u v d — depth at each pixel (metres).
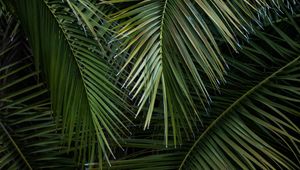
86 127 3.63
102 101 3.59
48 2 3.53
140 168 3.91
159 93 4.01
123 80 3.83
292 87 3.91
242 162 3.93
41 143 4.00
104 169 3.91
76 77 3.58
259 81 4.03
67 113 3.61
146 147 3.96
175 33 3.09
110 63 3.72
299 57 4.02
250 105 3.93
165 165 3.92
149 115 3.03
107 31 3.70
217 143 3.89
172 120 3.26
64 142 3.94
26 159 3.98
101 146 3.57
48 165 4.05
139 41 3.04
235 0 3.45
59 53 3.55
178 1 3.11
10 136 3.97
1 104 4.01
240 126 3.87
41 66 3.72
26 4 3.56
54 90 3.60
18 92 4.02
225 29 3.13
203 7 3.12
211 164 3.83
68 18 3.57
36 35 3.54
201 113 3.99
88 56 3.60
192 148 3.92
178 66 3.12
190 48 3.18
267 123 3.83
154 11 3.08
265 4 3.56
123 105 3.72
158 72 3.04
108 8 4.03
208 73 3.25
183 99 3.49
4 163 3.83
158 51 3.06
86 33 3.59
